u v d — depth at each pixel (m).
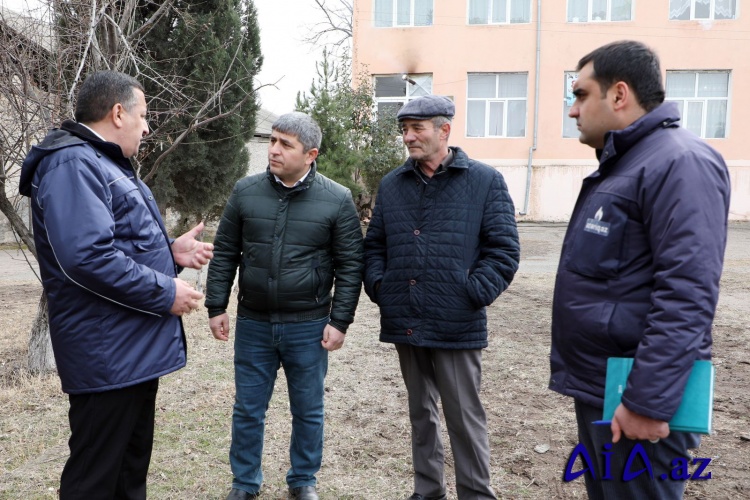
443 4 16.77
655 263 1.64
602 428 1.83
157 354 2.18
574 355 1.87
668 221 1.61
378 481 3.00
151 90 7.60
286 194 2.65
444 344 2.53
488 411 3.89
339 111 12.84
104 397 2.10
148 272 2.05
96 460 2.13
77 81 4.19
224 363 4.85
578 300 1.83
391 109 15.42
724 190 1.65
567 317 1.87
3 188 4.20
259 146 19.28
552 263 10.19
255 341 2.73
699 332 1.56
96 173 2.02
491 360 4.97
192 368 4.71
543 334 5.79
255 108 11.15
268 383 2.79
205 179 11.19
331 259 2.78
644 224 1.71
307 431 2.77
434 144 2.54
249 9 9.70
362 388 4.34
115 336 2.08
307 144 2.58
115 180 2.09
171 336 2.23
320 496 2.86
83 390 2.08
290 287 2.65
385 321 2.67
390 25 17.06
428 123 2.51
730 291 7.59
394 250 2.65
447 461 3.23
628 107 1.79
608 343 1.77
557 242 12.93
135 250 2.14
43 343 4.57
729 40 16.11
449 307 2.52
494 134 17.12
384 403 4.05
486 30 16.67
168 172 10.66
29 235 4.37
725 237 1.63
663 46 16.33
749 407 3.86
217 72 8.62
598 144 1.90
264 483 2.97
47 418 3.69
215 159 11.13
